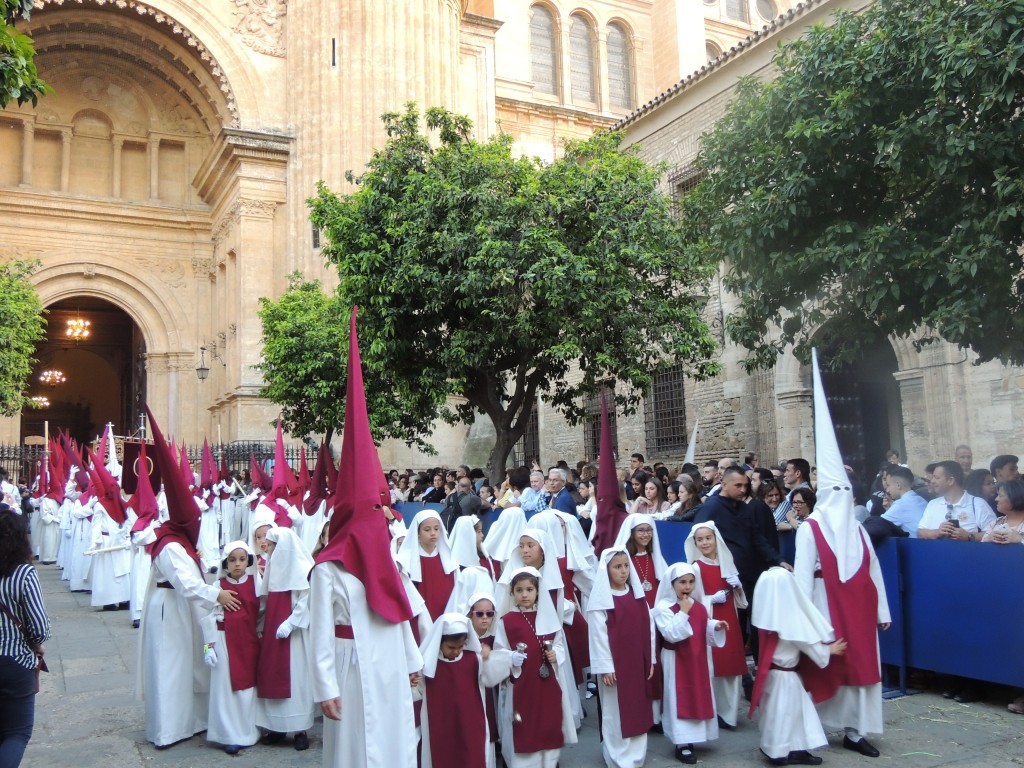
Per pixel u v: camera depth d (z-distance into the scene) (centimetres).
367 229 1455
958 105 846
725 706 717
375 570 500
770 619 618
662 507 1155
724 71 1881
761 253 992
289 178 3123
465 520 771
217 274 3531
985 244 782
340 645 505
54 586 1781
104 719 788
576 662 784
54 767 661
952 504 812
